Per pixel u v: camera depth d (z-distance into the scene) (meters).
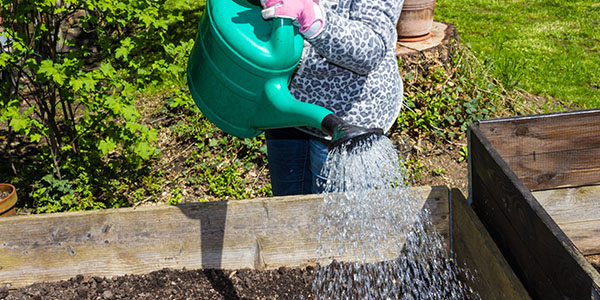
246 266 3.01
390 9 2.05
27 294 2.92
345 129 1.85
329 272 2.94
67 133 4.75
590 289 1.76
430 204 2.85
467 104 5.23
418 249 2.92
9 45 4.00
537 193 3.04
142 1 3.92
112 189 4.57
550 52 7.40
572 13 9.09
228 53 2.04
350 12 2.08
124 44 3.93
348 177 2.10
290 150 2.79
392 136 5.03
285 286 2.90
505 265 2.30
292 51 1.99
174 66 4.09
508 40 7.88
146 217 2.88
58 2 4.56
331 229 2.86
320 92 2.39
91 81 3.68
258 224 2.90
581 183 3.03
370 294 2.82
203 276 2.97
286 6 1.84
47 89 4.55
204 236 2.93
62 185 4.38
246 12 2.07
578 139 2.90
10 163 4.88
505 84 6.01
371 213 2.72
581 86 6.41
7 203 3.84
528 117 2.80
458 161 4.78
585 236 3.23
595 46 7.63
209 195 4.49
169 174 4.80
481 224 2.56
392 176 2.18
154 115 5.82
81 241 2.93
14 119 3.81
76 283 2.97
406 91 5.49
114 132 3.98
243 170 4.75
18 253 2.94
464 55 6.01
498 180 2.42
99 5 3.86
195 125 5.36
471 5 9.73
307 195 2.84
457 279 2.85
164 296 2.85
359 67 2.06
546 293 2.11
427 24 5.75
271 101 2.07
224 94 2.16
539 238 2.09
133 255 2.97
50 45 4.41
